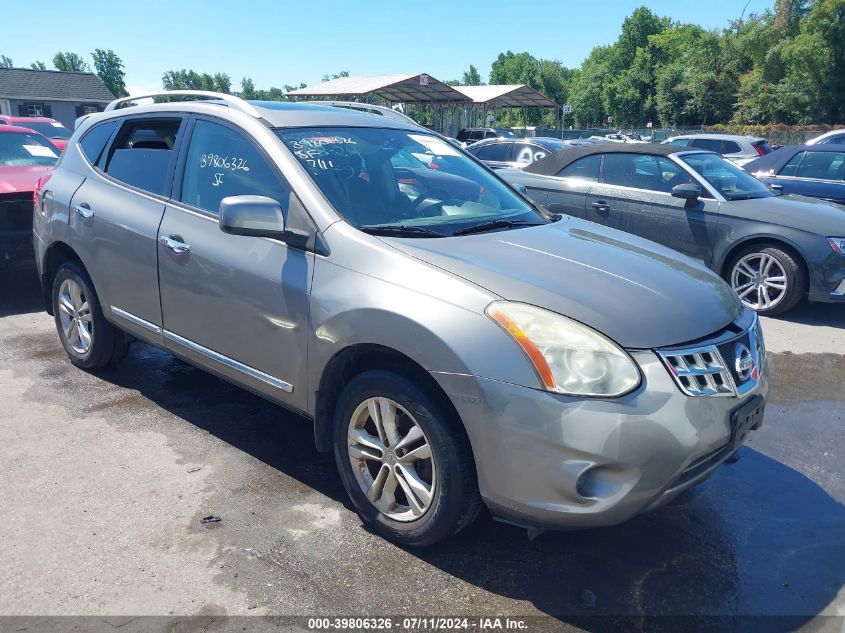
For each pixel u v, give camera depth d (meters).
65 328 5.08
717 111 62.03
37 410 4.39
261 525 3.22
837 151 9.57
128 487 3.51
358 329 2.98
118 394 4.66
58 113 46.47
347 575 2.89
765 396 3.08
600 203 7.95
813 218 6.80
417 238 3.27
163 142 4.25
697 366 2.74
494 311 2.73
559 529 2.73
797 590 2.89
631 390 2.60
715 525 3.35
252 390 3.66
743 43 60.88
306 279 3.23
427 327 2.77
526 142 14.58
